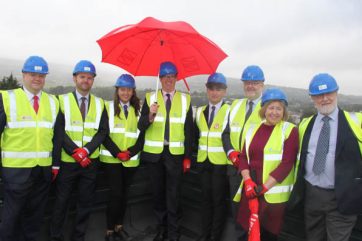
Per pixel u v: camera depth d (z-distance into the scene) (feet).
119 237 13.55
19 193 10.28
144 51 12.19
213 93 12.28
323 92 8.37
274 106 9.24
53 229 11.70
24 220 11.12
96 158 12.18
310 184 8.84
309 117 9.31
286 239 11.02
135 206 15.48
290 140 9.14
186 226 14.88
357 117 8.41
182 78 12.68
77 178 11.97
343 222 8.41
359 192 8.04
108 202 13.52
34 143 10.46
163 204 13.28
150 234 14.62
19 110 10.26
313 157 8.72
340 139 8.24
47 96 11.01
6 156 10.23
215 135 12.18
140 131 12.54
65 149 11.34
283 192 9.28
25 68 10.26
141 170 15.34
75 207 13.48
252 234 8.84
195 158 14.23
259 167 9.43
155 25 10.26
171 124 12.59
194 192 14.47
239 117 11.51
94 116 12.00
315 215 8.89
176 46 11.98
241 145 10.28
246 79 11.22
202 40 11.00
